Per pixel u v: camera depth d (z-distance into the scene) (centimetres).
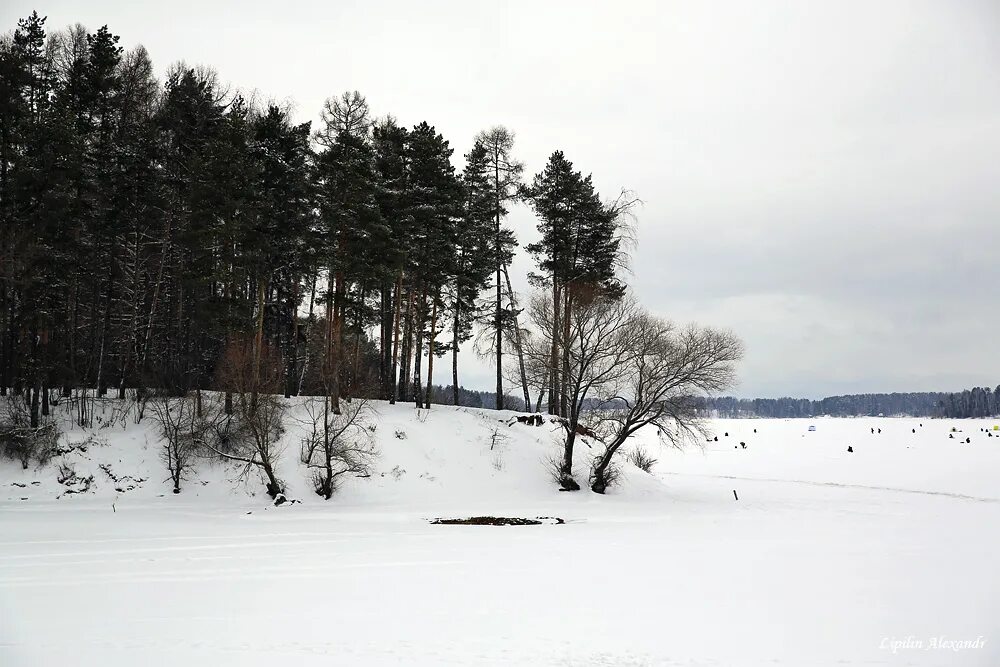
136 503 3144
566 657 1138
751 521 3105
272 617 1348
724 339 3794
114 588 1573
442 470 3756
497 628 1302
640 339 3812
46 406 3591
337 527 2672
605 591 1631
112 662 1057
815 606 1511
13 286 3350
